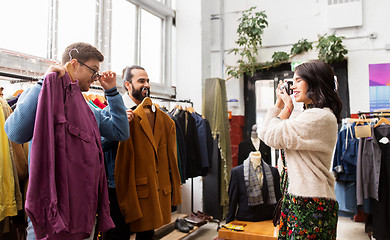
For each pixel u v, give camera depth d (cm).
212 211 427
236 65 545
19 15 272
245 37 534
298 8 509
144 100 216
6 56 246
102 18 361
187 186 446
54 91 125
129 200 197
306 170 141
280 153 167
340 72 493
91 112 144
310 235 136
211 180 430
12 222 191
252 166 286
